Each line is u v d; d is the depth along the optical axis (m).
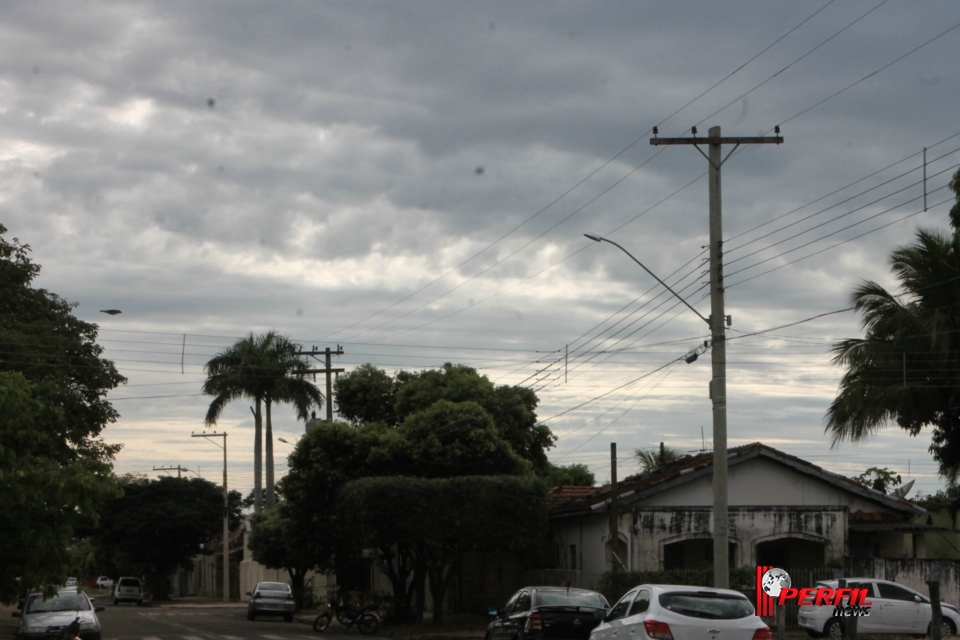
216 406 54.16
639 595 15.02
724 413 20.97
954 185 24.56
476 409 35.84
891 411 23.06
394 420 42.09
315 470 34.88
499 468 35.69
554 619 19.03
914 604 24.50
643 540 30.48
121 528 68.44
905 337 23.19
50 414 16.11
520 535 32.03
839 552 30.86
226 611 51.56
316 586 57.59
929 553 36.09
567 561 36.28
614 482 29.56
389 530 31.16
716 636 13.73
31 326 30.83
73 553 15.23
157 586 71.50
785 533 30.78
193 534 70.06
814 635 25.03
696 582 27.97
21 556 14.67
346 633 32.25
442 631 31.33
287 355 54.97
